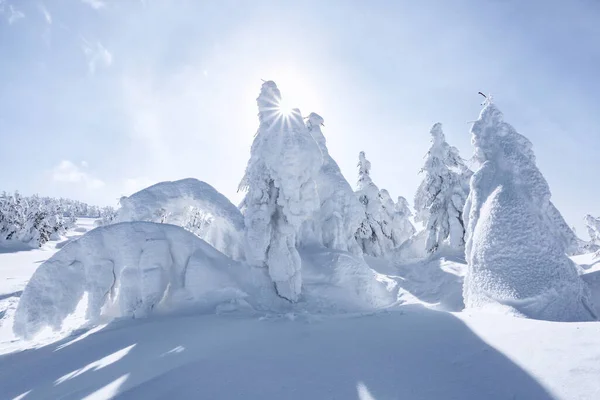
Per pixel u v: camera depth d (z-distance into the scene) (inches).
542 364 152.9
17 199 2362.2
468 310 323.6
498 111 386.3
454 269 729.0
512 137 365.7
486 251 321.7
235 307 362.9
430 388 148.9
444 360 174.6
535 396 132.6
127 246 389.7
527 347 172.7
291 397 150.8
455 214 930.1
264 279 424.5
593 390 128.3
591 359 147.5
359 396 147.0
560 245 320.2
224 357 201.9
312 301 418.3
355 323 268.7
